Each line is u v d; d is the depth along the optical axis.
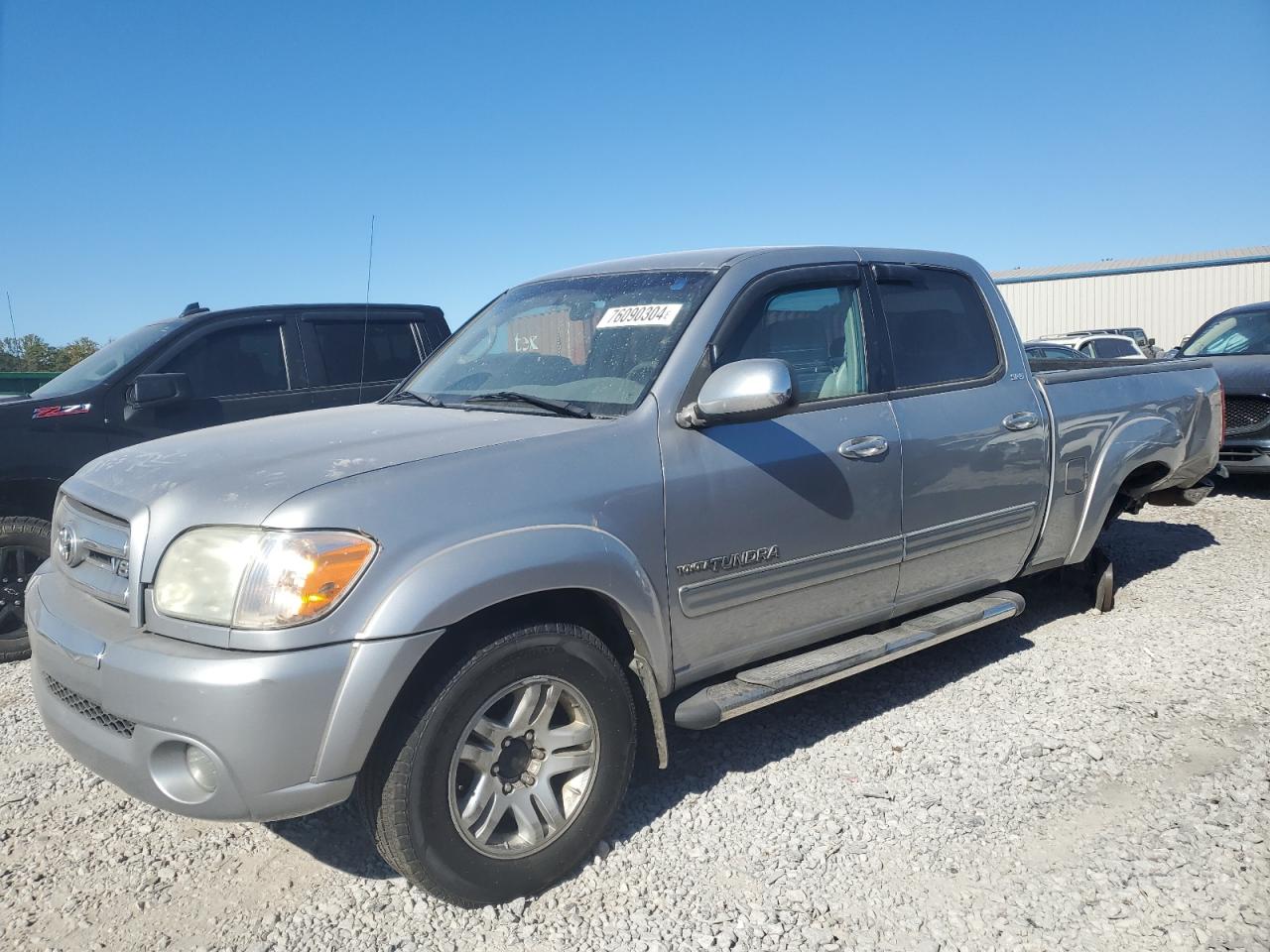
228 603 2.61
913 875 3.07
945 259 4.64
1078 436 4.89
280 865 3.22
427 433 3.17
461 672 2.76
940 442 4.15
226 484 2.80
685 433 3.38
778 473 3.56
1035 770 3.72
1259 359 9.21
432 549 2.74
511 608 2.97
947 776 3.69
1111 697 4.38
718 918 2.88
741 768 3.81
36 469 5.57
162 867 3.22
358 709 2.60
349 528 2.66
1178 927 2.76
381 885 3.08
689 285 3.77
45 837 3.43
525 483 2.98
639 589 3.16
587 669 3.04
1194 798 3.46
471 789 2.87
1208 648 4.97
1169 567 6.55
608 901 2.97
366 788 2.76
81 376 6.30
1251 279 36.19
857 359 4.07
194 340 6.39
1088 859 3.12
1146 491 5.54
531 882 2.96
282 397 6.66
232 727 2.52
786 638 3.75
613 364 3.60
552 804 3.00
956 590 4.44
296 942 2.81
